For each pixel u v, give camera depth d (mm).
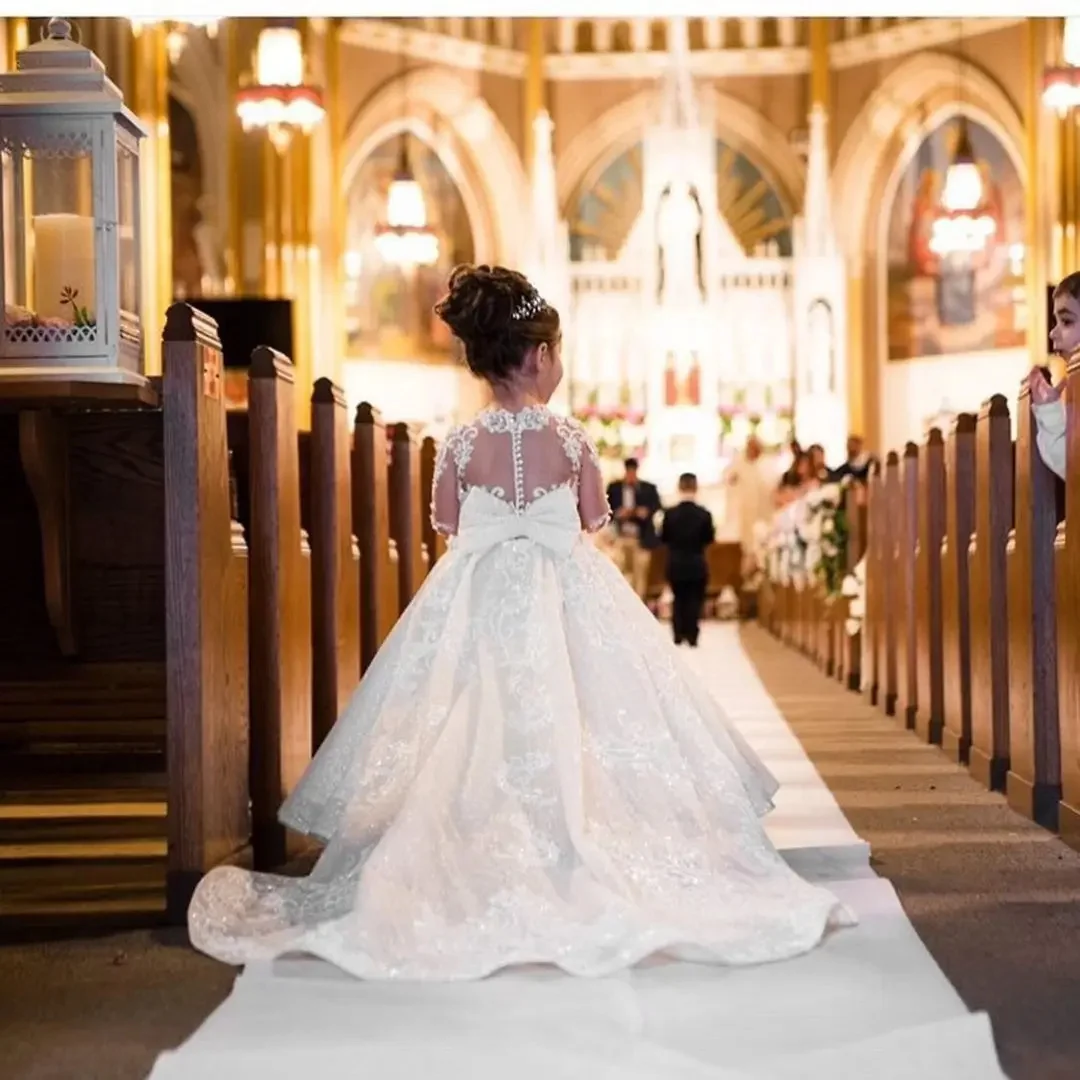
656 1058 2936
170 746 4262
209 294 19438
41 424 4500
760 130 22969
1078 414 4969
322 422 5672
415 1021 3250
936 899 4383
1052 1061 2984
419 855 3875
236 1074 2924
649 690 4188
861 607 10680
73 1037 3246
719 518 21375
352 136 21016
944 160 21594
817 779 6594
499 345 4426
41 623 4789
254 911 4105
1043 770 5566
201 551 4293
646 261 21828
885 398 22422
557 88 22969
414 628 4312
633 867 3982
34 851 4957
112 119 4309
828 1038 3123
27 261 4312
